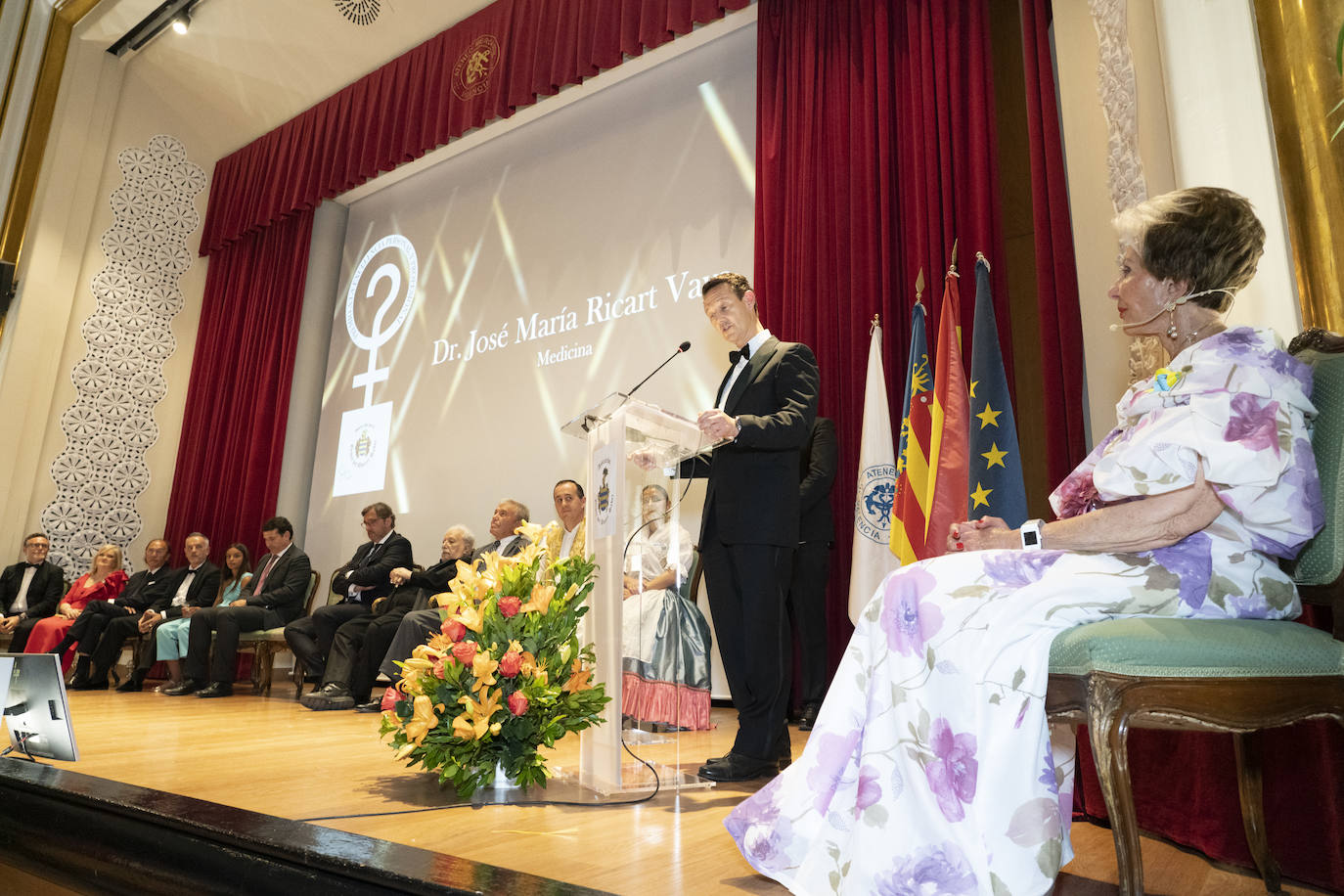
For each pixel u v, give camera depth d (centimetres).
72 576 619
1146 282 130
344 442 620
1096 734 104
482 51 535
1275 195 170
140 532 657
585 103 539
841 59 407
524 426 521
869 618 129
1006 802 106
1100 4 258
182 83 683
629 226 499
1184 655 104
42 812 169
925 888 105
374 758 244
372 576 449
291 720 345
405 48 590
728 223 457
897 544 288
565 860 136
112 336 659
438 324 588
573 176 535
